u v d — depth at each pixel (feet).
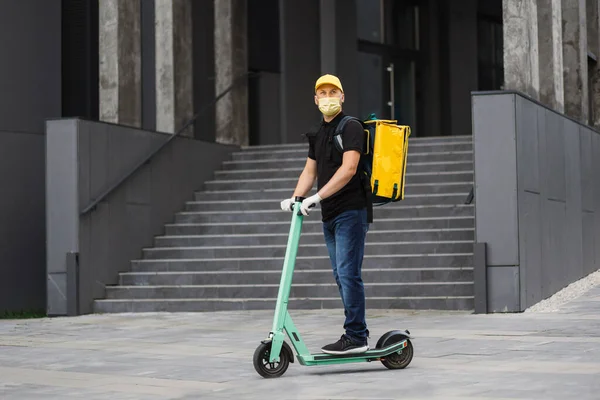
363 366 27.30
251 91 76.79
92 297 53.31
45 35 67.46
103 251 54.49
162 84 64.95
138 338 37.93
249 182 64.69
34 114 66.44
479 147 45.16
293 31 78.84
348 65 80.74
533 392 21.77
